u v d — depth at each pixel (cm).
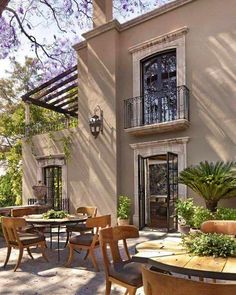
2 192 1741
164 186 1052
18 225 541
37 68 1106
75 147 1163
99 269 527
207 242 300
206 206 781
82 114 1152
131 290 323
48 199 1252
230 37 832
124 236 380
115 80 1005
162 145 920
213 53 855
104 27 1030
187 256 288
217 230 404
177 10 923
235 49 823
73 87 1268
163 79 955
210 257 284
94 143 1036
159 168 1068
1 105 1791
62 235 856
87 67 1149
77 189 1144
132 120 982
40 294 419
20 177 1673
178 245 329
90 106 1054
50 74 1161
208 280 352
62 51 1022
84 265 552
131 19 1001
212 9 866
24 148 1374
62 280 475
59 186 1236
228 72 830
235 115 810
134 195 959
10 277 493
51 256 624
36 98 1333
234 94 816
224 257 282
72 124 1410
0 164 1908
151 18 969
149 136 948
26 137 1357
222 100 833
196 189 775
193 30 891
